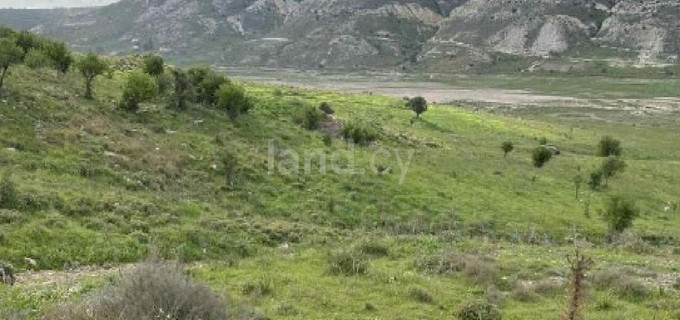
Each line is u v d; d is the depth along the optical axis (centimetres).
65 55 5750
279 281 2084
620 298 2059
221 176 4341
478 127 9925
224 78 6306
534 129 10562
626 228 4569
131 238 2683
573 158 7994
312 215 4019
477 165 6444
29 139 3750
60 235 2531
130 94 5138
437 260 2489
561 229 4497
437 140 7944
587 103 17562
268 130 5831
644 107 16712
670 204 5922
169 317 1245
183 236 2870
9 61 4325
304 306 1812
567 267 2447
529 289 2088
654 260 2873
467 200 4912
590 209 5234
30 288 1902
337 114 8456
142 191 3594
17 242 2364
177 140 4747
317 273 2262
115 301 1309
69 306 1393
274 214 3928
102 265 2430
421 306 1881
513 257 2702
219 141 4959
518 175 6231
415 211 4472
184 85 5859
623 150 9531
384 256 2744
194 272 2208
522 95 19700
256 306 1753
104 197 3155
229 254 2827
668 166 8188
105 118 4719
